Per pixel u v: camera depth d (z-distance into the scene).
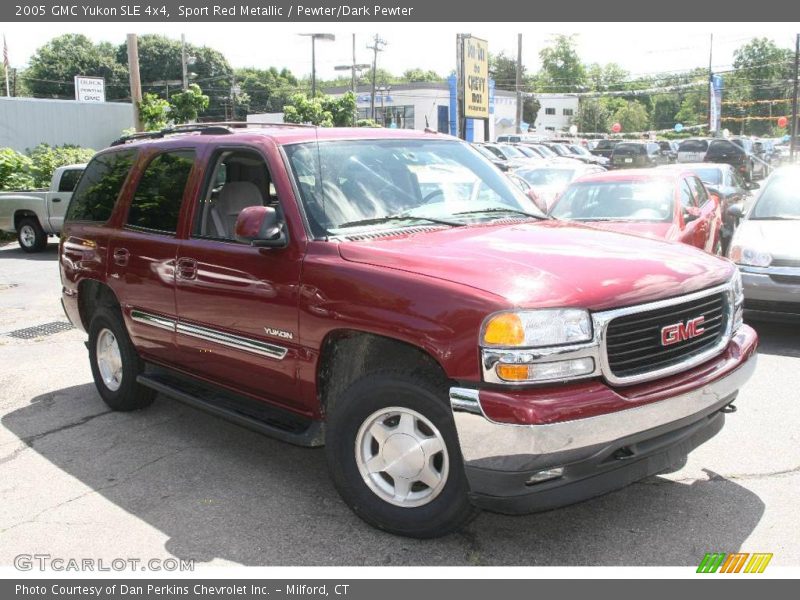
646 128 115.88
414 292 3.41
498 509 3.25
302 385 3.99
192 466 4.72
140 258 5.04
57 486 4.47
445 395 3.36
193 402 4.76
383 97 67.19
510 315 3.14
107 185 5.66
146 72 100.00
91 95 38.19
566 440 3.10
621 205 9.09
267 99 103.06
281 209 4.09
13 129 27.53
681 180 9.40
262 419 4.31
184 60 64.12
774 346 7.03
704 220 9.34
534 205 4.94
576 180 9.89
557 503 3.20
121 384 5.63
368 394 3.60
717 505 3.96
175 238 4.79
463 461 3.26
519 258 3.56
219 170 4.88
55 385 6.59
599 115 102.38
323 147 4.42
